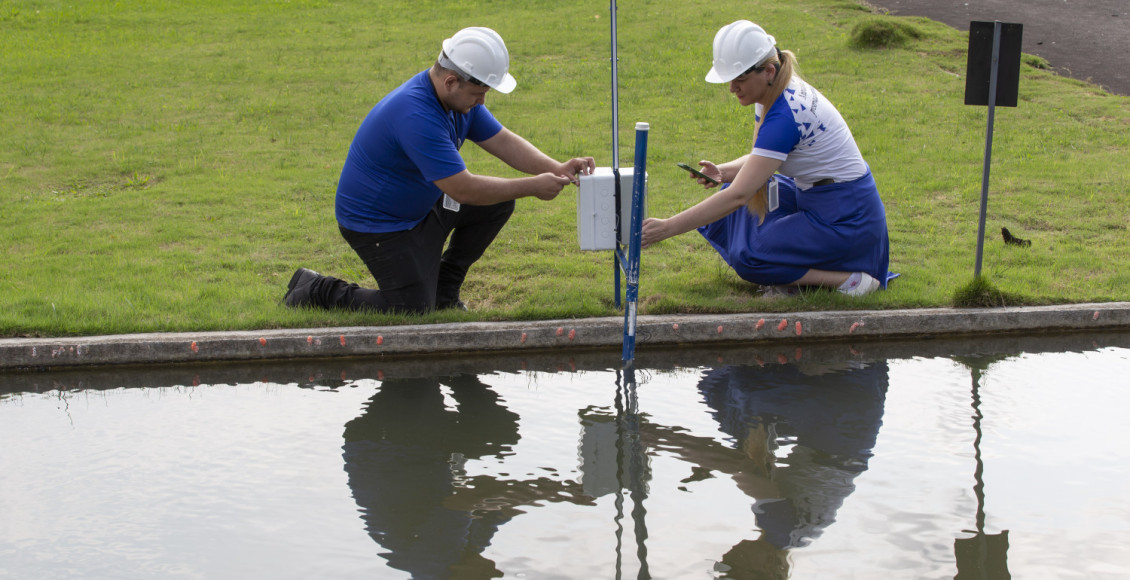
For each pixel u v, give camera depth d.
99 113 10.77
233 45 14.38
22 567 3.04
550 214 7.18
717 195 4.84
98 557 3.10
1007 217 7.03
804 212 5.30
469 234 5.35
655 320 5.06
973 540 3.16
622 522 3.30
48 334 4.88
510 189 4.71
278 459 3.82
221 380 4.68
